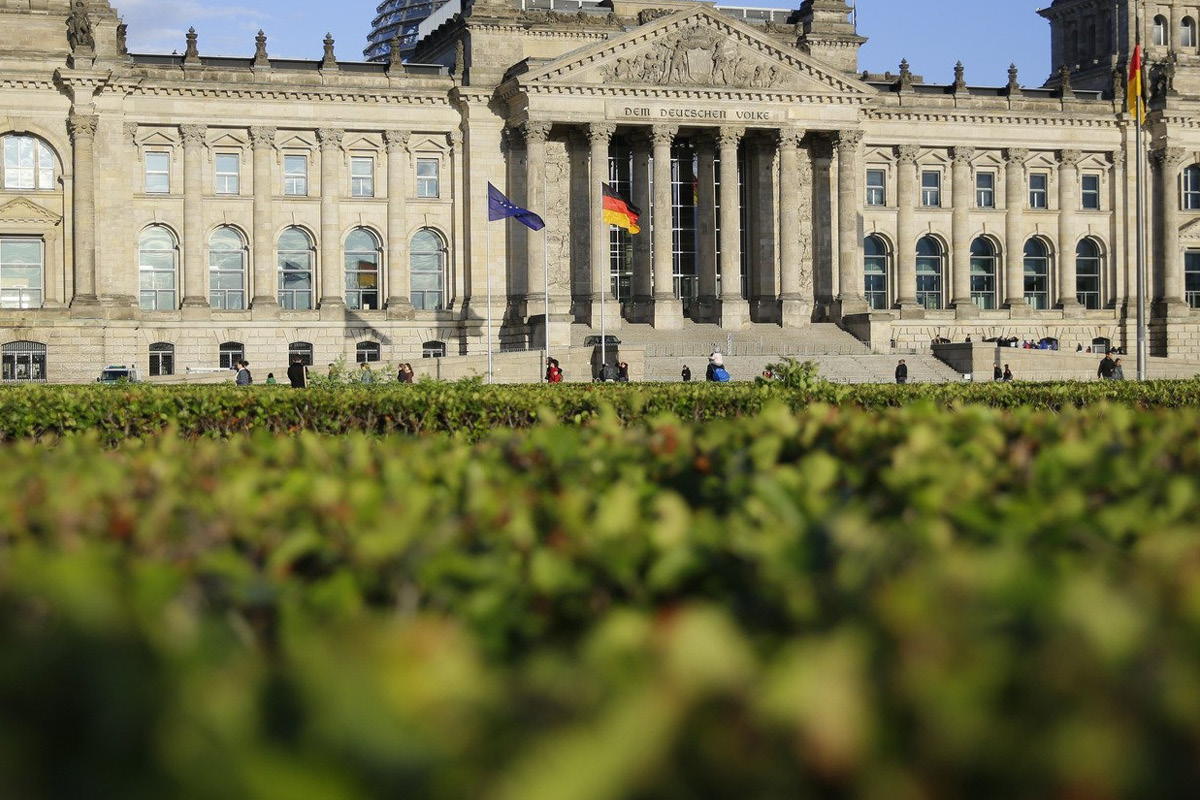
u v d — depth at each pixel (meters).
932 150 143.50
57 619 5.80
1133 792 4.64
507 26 130.25
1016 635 5.98
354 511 11.40
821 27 146.12
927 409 19.38
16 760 4.59
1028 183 146.62
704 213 133.00
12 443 42.56
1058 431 17.75
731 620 7.50
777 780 5.00
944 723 5.12
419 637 5.80
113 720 4.89
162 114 122.00
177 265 123.62
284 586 8.74
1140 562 7.98
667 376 116.81
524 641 8.45
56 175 119.81
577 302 129.50
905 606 6.32
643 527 10.48
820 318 135.88
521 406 43.25
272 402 44.41
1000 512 10.49
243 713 5.02
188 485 14.16
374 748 4.75
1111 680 5.26
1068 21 161.50
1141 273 97.94
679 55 127.00
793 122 130.75
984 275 146.62
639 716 4.91
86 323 117.50
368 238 129.50
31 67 118.19
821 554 8.36
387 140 128.38
